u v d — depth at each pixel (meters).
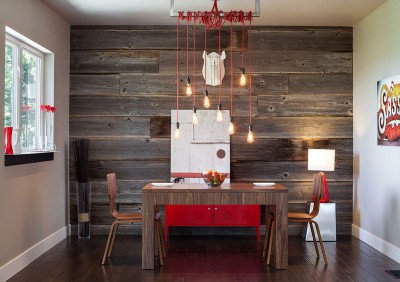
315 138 6.88
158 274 4.80
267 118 6.87
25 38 5.14
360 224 6.59
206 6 5.85
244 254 5.67
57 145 6.27
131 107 6.84
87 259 5.39
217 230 6.82
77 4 5.79
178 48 6.87
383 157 5.76
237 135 6.86
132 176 6.85
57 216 6.27
